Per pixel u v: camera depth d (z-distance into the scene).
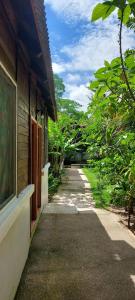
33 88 5.36
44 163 8.26
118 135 5.34
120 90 2.82
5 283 2.72
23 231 3.85
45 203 8.16
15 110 3.34
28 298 3.15
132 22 2.32
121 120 4.05
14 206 3.01
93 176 16.09
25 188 4.23
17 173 3.49
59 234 5.40
